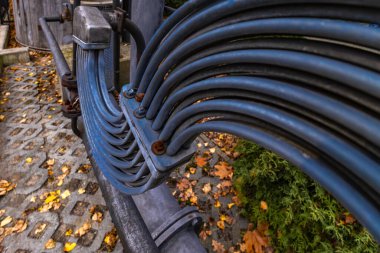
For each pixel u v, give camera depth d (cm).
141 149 118
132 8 176
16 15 748
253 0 65
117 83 250
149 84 120
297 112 64
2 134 459
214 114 88
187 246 204
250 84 70
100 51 169
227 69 82
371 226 52
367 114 52
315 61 55
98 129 168
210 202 377
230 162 445
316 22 54
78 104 272
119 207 211
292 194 292
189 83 97
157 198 220
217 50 83
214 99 87
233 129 78
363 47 51
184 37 97
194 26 88
